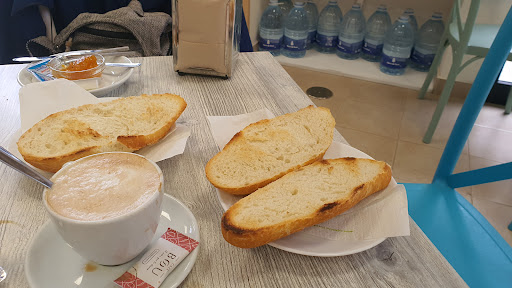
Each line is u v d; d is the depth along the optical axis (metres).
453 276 0.40
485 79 0.79
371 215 0.44
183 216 0.43
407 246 0.43
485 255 0.75
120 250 0.35
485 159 1.86
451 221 0.83
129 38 1.33
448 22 2.08
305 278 0.39
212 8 0.75
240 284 0.38
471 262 0.73
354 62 2.77
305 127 0.61
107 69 0.84
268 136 0.57
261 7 2.74
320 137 0.58
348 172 0.49
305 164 0.52
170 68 0.90
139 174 0.37
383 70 2.63
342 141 0.62
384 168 0.48
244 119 0.62
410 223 0.47
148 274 0.35
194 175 0.54
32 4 1.25
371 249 0.43
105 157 0.39
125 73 0.81
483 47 1.75
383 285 0.38
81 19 1.28
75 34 1.32
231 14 0.77
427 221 0.82
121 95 0.75
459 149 0.89
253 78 0.87
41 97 0.61
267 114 0.64
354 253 0.41
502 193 1.65
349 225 0.43
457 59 1.76
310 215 0.41
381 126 2.11
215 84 0.83
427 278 0.39
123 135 0.53
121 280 0.35
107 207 0.33
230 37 0.79
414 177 1.73
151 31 1.30
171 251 0.38
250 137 0.57
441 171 0.94
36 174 0.34
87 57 0.78
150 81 0.83
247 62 0.95
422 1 2.56
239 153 0.53
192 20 0.77
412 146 1.96
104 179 0.36
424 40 2.56
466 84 2.40
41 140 0.51
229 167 0.50
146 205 0.33
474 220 0.83
